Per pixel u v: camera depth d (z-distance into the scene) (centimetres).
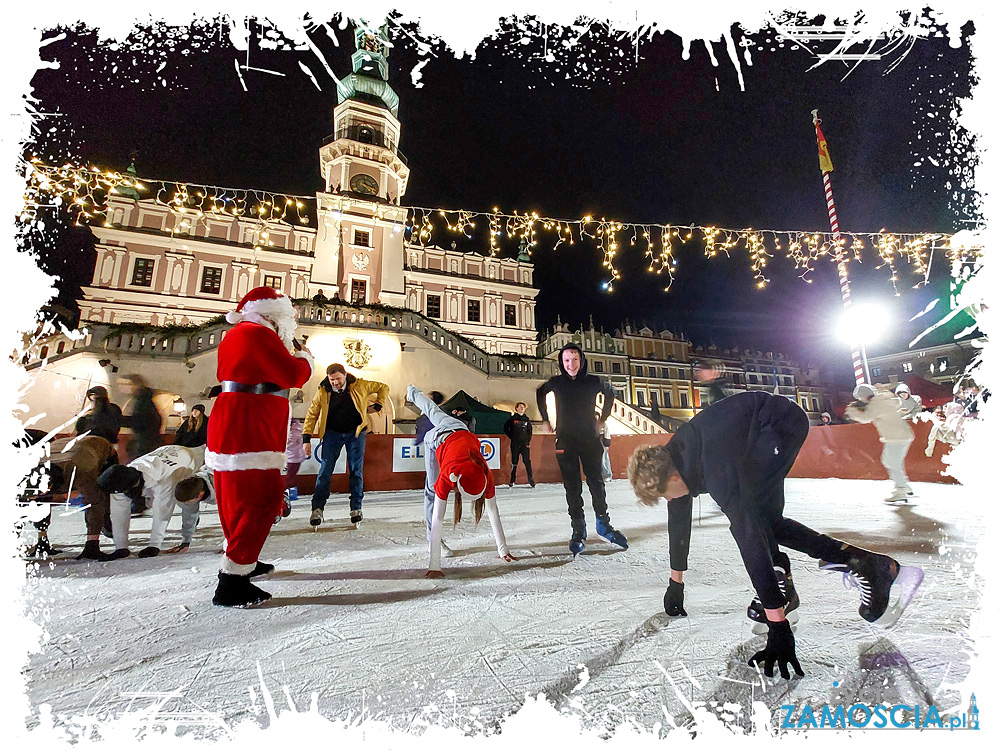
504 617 185
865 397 532
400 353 1599
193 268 2241
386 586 233
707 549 312
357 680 135
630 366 3469
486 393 1702
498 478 925
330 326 1523
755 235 1037
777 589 138
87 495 300
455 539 362
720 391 284
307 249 2466
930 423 677
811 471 888
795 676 133
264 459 216
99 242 2117
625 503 597
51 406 1112
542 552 309
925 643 151
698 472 167
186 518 336
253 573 256
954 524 356
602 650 153
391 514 521
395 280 2341
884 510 444
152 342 1302
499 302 2914
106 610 198
